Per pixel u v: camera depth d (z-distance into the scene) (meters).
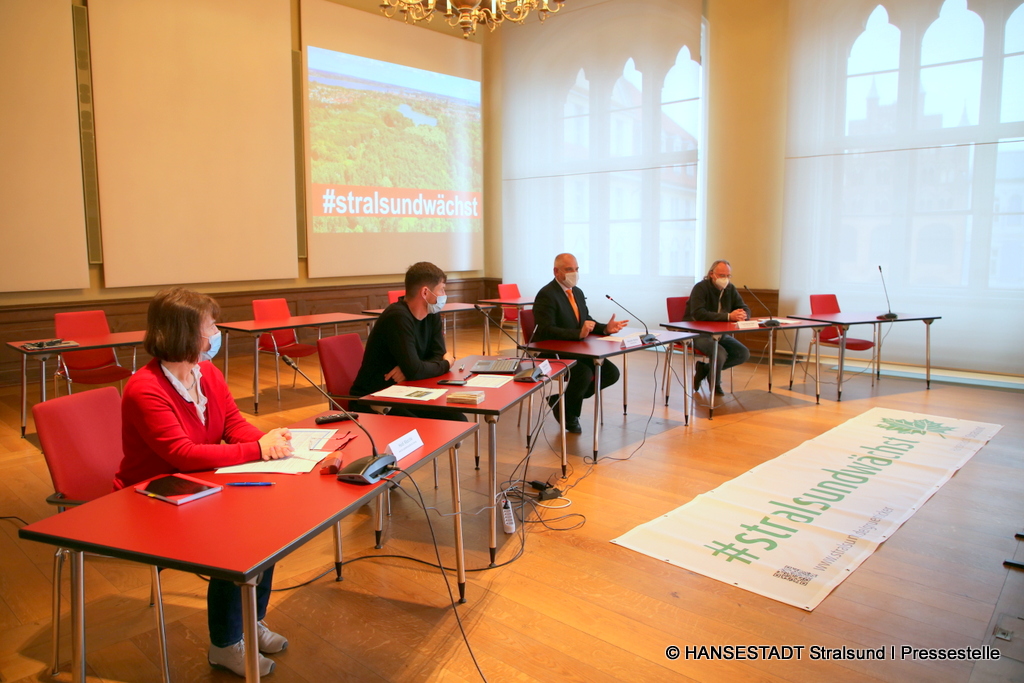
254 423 4.54
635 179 7.83
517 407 5.04
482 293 9.70
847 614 2.15
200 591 2.40
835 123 6.20
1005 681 1.81
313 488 1.65
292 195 7.32
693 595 2.28
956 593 2.28
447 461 3.80
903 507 2.99
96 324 4.61
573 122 8.36
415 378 2.97
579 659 1.94
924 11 5.66
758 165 6.83
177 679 1.87
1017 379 5.63
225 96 6.71
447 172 8.90
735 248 7.07
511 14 4.62
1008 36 5.31
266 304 5.54
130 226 6.18
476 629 2.10
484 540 2.75
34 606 2.27
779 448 3.90
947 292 5.77
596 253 8.30
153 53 6.20
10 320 5.60
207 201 6.67
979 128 5.50
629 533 2.77
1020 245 5.41
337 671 1.89
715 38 7.02
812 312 5.65
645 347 3.95
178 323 1.82
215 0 6.57
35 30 5.50
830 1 6.11
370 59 7.94
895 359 6.11
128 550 1.30
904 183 5.89
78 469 1.94
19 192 5.53
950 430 4.21
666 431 4.32
